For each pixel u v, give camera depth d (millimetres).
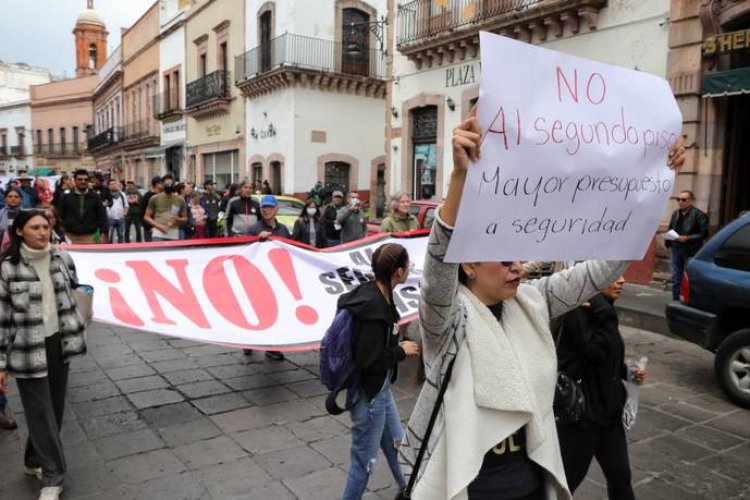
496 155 1607
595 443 2664
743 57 9766
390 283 3113
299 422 4770
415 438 1930
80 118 58125
